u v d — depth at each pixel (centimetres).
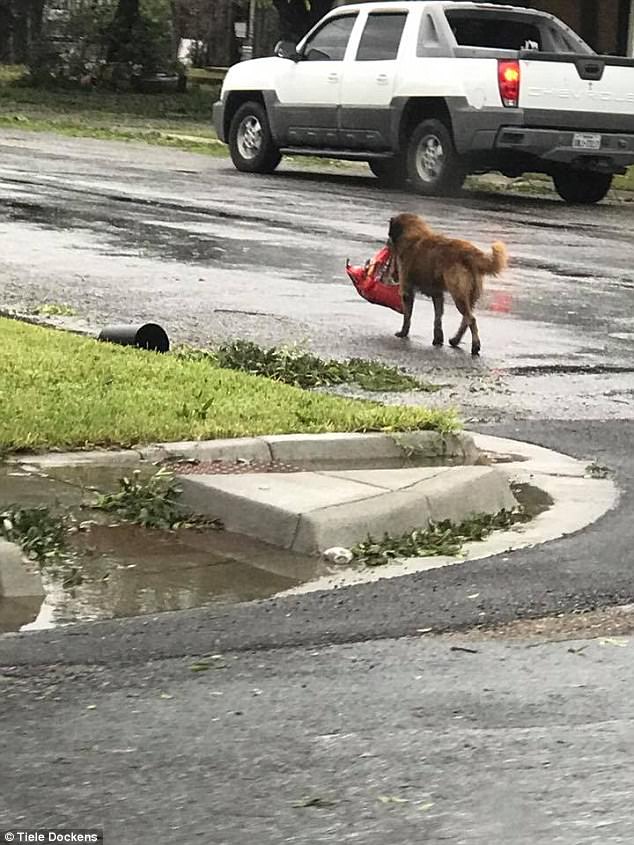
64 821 405
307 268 1434
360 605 598
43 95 3781
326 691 503
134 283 1318
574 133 2019
